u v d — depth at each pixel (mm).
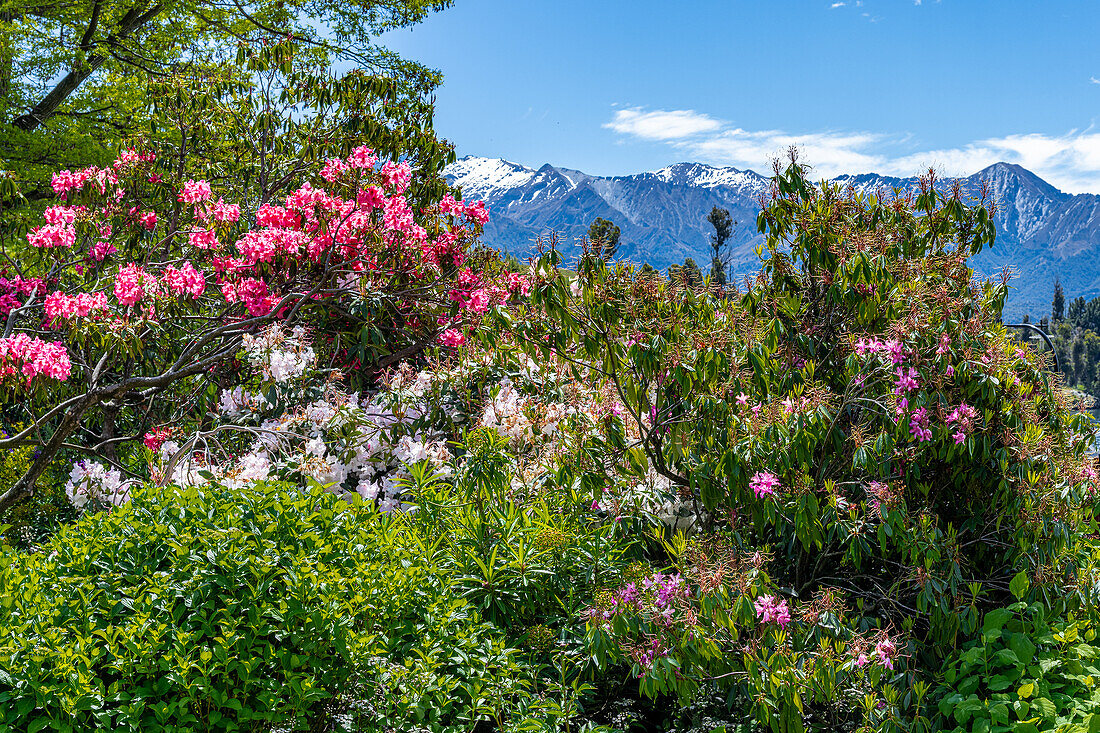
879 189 4906
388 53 14539
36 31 12828
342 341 6930
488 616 4121
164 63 14000
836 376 4727
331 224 6438
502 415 5508
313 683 3145
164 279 6148
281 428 5719
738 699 4160
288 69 8469
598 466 4715
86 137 11922
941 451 4293
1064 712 3758
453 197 7824
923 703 4016
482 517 4535
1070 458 4512
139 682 3047
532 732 3344
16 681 2752
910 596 4469
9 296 6648
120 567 3424
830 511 4125
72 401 5504
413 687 3260
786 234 4871
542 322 4812
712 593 3703
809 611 3908
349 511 4344
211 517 3686
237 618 3203
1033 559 4348
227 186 8391
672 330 4461
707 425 4332
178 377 6008
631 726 4078
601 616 3736
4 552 3756
